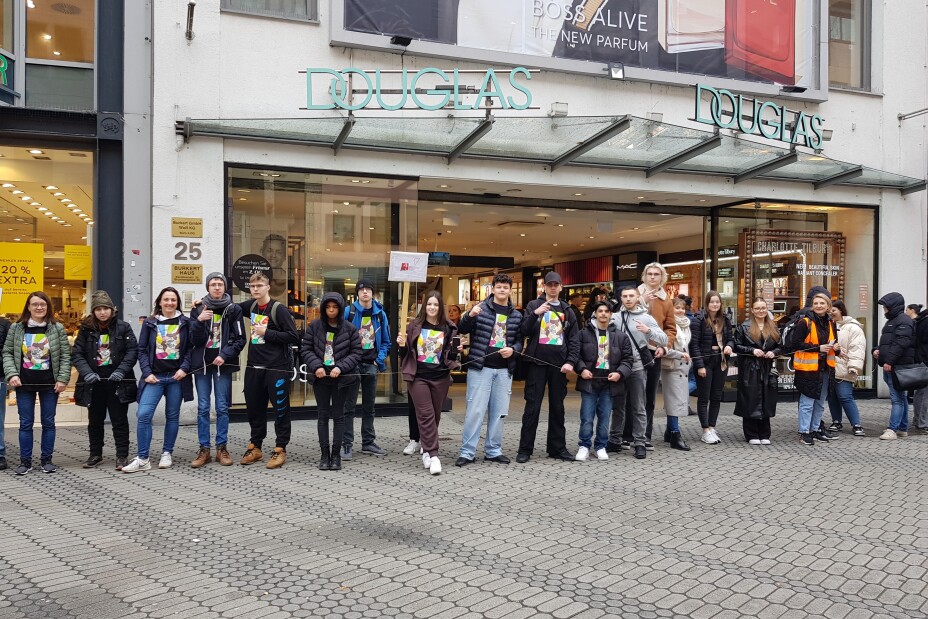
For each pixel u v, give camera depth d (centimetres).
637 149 1162
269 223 1084
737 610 416
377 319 887
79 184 1034
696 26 1278
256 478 744
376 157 1123
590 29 1209
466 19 1142
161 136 1022
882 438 993
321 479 741
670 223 1659
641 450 852
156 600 427
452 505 640
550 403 842
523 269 2781
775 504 648
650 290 902
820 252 1430
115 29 1036
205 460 802
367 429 883
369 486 710
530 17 1175
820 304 936
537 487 708
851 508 636
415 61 1125
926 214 1481
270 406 1095
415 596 434
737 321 1398
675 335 901
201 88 1035
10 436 973
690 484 724
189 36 1025
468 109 994
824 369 953
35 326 768
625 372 831
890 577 470
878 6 1452
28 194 1026
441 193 1297
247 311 811
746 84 1308
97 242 1027
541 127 1045
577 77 1207
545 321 828
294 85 1072
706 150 1128
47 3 1016
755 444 948
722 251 1441
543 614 409
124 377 777
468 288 2325
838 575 473
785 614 412
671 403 908
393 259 1021
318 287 1111
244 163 1059
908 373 991
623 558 503
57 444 923
